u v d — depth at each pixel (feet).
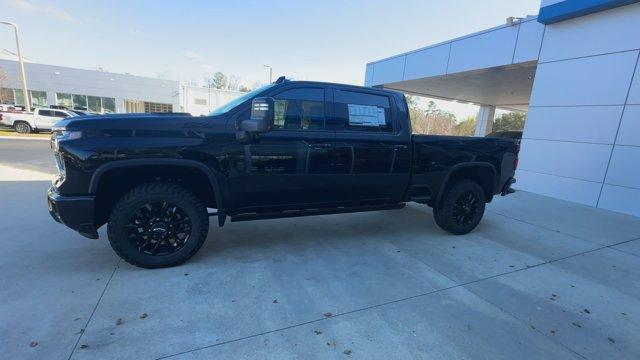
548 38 27.61
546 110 27.76
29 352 6.94
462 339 8.14
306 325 8.37
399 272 11.67
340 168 12.73
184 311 8.68
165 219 10.88
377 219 18.10
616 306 10.19
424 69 46.37
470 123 136.26
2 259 11.14
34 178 24.85
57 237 13.25
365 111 13.24
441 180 15.01
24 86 70.28
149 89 120.57
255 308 8.99
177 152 10.34
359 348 7.61
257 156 11.37
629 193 22.53
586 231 17.79
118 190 11.05
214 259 11.93
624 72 22.80
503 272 12.14
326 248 13.52
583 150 25.17
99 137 9.68
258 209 12.26
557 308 9.86
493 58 36.60
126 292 9.42
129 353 7.08
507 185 17.24
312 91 12.28
